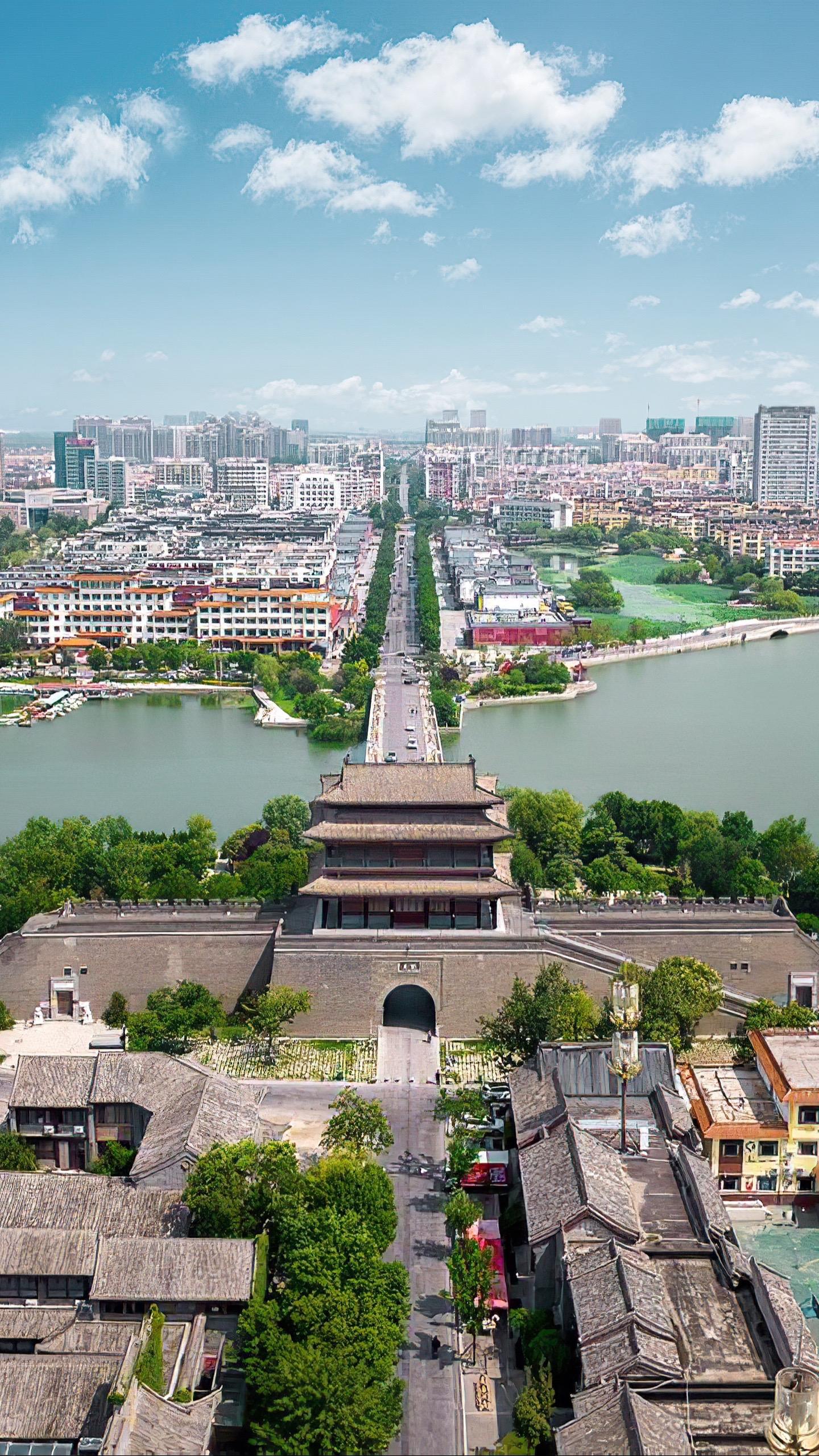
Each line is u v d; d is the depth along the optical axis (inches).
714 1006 7544.3
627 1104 6274.6
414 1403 4938.5
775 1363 4606.3
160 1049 7514.8
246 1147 5679.1
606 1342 4653.1
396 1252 5812.0
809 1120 6289.4
